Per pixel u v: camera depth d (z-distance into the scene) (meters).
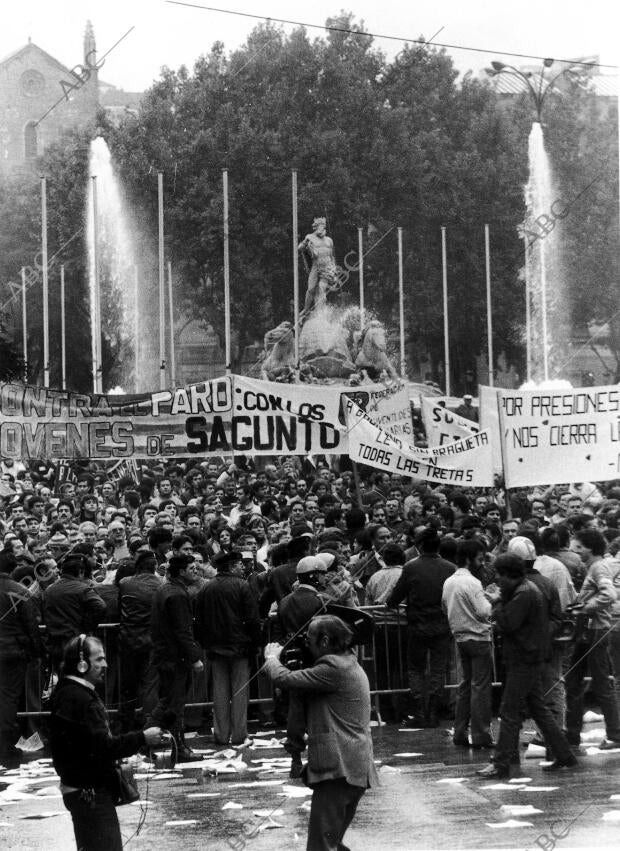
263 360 71.44
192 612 15.57
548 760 13.45
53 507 23.55
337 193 74.31
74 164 79.44
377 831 10.59
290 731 12.41
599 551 14.42
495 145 80.88
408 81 79.81
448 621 14.94
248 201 74.94
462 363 79.56
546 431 19.91
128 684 15.62
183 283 77.19
